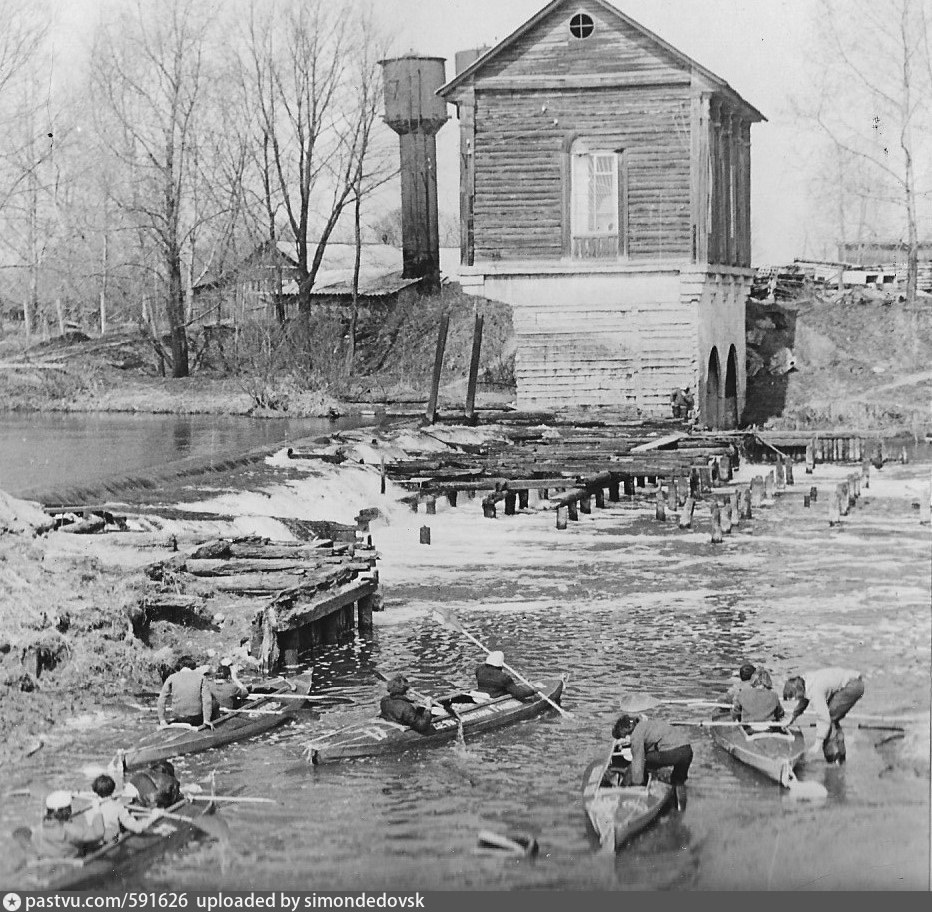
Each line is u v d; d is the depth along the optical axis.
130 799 16.45
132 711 20.70
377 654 24.97
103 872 15.56
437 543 36.16
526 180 52.94
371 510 38.84
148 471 37.22
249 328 72.69
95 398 66.19
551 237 52.91
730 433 51.72
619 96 52.16
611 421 51.47
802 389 62.31
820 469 51.81
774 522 39.72
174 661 22.23
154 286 77.81
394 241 92.44
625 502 44.41
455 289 78.06
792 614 27.70
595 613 28.05
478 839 16.39
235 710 20.55
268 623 23.00
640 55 51.78
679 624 27.14
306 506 37.16
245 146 75.00
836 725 19.17
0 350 77.69
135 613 23.31
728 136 56.84
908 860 15.88
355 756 19.16
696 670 23.86
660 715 21.12
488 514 40.44
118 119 75.19
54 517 28.80
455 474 42.25
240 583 25.44
